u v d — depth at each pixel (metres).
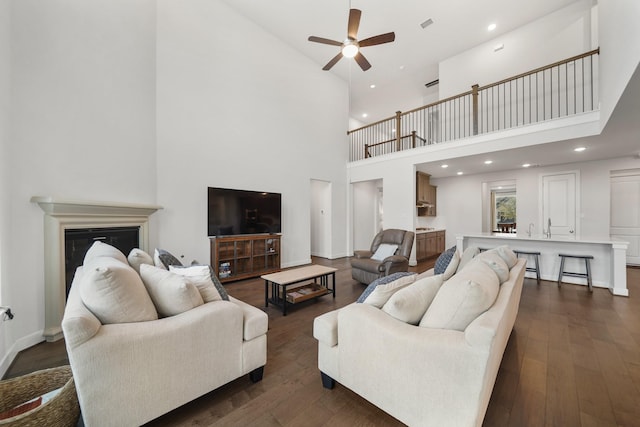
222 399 1.52
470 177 6.69
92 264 1.46
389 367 1.25
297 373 1.78
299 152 5.59
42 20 2.34
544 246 4.23
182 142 3.81
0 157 1.94
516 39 4.91
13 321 2.06
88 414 1.09
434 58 5.79
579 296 3.38
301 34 5.03
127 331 1.19
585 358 1.93
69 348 1.06
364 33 4.93
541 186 5.64
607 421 1.33
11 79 2.10
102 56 2.85
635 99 2.30
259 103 4.84
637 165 4.73
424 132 7.38
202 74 4.04
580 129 3.52
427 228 7.12
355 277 4.05
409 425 1.19
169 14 3.67
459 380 1.05
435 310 1.26
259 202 4.67
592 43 4.20
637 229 4.98
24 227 2.18
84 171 2.68
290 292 3.22
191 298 1.44
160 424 1.33
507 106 5.02
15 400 1.28
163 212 3.61
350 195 6.79
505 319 1.29
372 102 8.23
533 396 1.52
